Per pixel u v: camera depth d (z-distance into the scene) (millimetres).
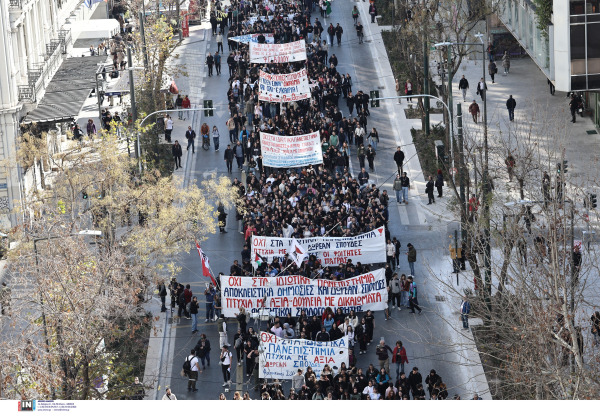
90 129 63500
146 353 40219
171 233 42094
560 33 56594
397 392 34062
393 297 42125
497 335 38125
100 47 77375
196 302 41219
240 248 49938
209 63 77188
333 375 35781
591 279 41281
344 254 43844
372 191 49969
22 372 31438
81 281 32875
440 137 60969
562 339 27750
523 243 33156
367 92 71125
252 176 52656
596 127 59469
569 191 47812
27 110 56094
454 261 42625
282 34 78750
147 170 49906
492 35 74188
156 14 79750
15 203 51906
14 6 54438
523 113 62938
